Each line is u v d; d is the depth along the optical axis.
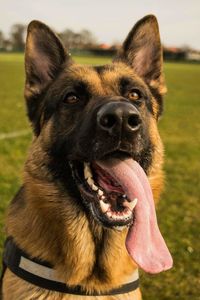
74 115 0.62
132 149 0.54
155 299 0.80
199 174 1.67
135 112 0.53
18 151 1.83
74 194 0.59
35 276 0.56
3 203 1.18
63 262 0.56
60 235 0.57
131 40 0.72
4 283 0.60
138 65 0.71
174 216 1.21
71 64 0.69
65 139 0.61
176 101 4.39
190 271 0.90
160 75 0.71
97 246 0.58
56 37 0.70
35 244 0.57
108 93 0.64
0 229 1.00
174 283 0.86
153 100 0.69
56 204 0.58
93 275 0.57
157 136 0.66
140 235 0.54
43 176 0.60
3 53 15.16
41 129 0.65
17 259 0.58
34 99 0.68
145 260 0.53
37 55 0.68
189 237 1.07
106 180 0.58
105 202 0.56
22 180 0.63
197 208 1.28
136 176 0.56
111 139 0.53
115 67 0.68
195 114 3.53
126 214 0.55
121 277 0.58
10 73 6.89
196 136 2.54
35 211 0.58
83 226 0.58
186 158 1.94
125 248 0.58
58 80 0.66
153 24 0.71
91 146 0.55
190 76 7.88
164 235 1.07
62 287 0.56
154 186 0.64
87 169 0.58
